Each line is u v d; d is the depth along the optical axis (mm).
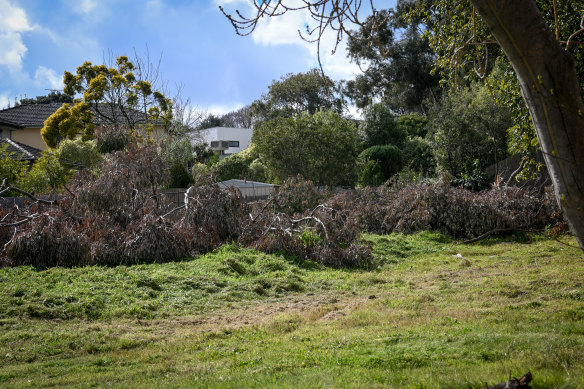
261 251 14680
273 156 31562
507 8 3016
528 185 21188
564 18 11594
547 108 3059
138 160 16250
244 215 16312
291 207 19562
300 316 8797
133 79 32938
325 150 30906
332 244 14609
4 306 8789
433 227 19047
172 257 13445
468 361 5430
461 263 13594
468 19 11969
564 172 3057
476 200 18609
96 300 9492
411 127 43281
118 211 14812
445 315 8008
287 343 6984
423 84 48125
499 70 16109
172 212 16688
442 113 27891
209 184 16406
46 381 5656
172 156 30297
